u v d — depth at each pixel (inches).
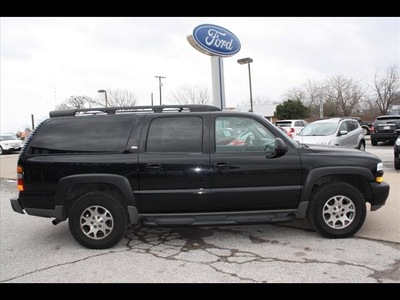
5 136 1044.5
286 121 868.0
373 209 180.1
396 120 674.8
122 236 173.6
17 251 175.2
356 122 544.7
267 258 154.0
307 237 180.4
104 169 168.9
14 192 357.4
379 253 155.9
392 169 398.0
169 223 171.0
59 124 178.4
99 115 179.5
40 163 171.5
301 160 171.5
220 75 528.1
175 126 175.3
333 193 172.6
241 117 177.6
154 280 137.1
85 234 172.2
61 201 171.0
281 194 171.0
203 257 157.9
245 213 172.6
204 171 168.2
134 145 172.1
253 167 169.0
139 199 170.1
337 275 135.6
